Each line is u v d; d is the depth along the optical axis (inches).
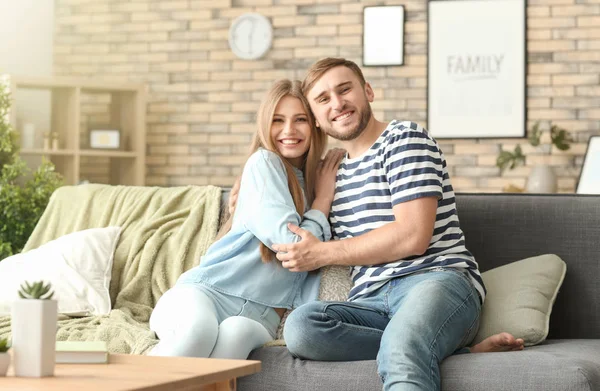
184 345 88.5
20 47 253.4
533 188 221.5
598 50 230.4
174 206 123.3
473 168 235.9
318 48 244.2
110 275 116.4
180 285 100.1
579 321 108.6
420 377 80.0
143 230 119.9
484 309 100.3
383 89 239.9
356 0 241.9
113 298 116.3
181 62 253.1
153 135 254.4
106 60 257.3
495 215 112.1
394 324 85.2
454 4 236.4
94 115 255.4
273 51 247.3
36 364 62.8
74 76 258.4
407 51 239.0
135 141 243.6
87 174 252.7
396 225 96.3
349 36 242.4
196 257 115.8
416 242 95.3
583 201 110.6
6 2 251.1
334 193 106.0
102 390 57.1
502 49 234.5
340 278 103.5
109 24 257.0
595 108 230.4
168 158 253.6
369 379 84.7
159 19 254.5
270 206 101.5
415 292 90.4
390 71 239.8
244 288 100.5
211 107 251.4
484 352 92.7
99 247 117.4
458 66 236.4
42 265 113.7
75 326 103.6
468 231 112.4
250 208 102.6
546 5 232.8
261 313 101.5
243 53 248.4
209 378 66.2
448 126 236.8
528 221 111.1
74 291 111.3
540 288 102.0
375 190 100.7
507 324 96.8
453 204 101.4
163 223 121.2
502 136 234.1
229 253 102.5
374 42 240.4
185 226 118.3
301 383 87.3
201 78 251.9
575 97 231.5
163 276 115.3
